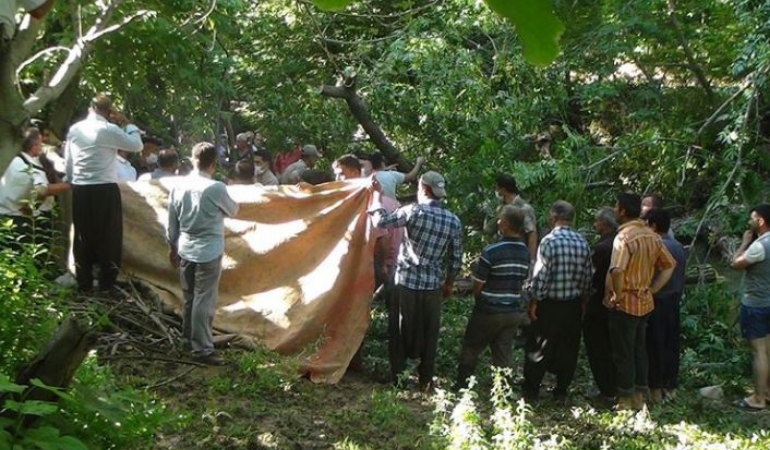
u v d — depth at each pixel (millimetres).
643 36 11773
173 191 7582
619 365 7691
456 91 10930
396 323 7879
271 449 6160
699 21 12469
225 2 11031
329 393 7559
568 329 7816
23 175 7336
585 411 7645
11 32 2637
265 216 8289
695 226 11078
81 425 4000
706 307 10039
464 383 7934
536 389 7953
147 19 10023
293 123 13430
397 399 7527
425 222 7719
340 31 13672
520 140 10898
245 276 8234
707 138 11844
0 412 3746
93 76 11023
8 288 4680
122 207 8492
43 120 11297
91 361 4582
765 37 10539
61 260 8445
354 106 11602
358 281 8094
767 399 8328
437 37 11102
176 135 14211
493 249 7801
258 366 7520
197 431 6305
